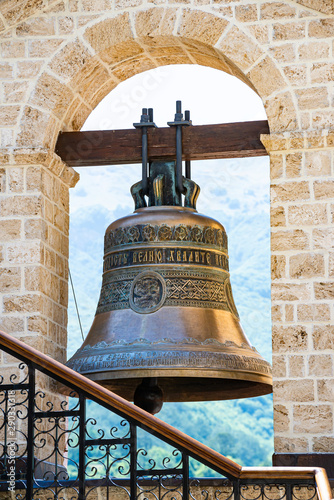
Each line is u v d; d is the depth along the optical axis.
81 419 6.37
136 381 8.59
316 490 5.83
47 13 8.81
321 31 8.38
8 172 8.60
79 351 7.83
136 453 6.20
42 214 8.57
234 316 8.03
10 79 8.73
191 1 8.57
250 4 8.51
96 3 8.75
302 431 7.63
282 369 7.79
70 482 7.34
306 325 7.86
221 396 8.66
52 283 8.75
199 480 7.26
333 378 7.71
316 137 8.11
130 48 8.77
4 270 8.44
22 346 6.48
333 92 8.24
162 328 7.59
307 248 8.01
